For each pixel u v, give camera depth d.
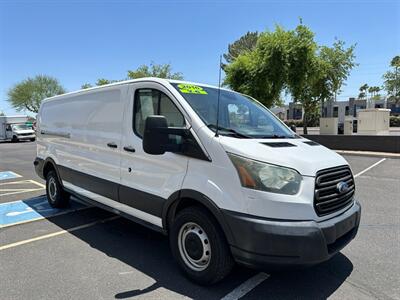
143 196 4.05
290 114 56.41
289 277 3.69
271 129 4.17
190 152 3.47
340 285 3.53
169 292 3.38
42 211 6.46
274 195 2.95
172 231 3.72
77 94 5.62
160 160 3.80
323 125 19.64
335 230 3.12
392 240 4.80
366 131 18.88
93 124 5.06
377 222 5.64
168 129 3.41
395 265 3.99
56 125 6.23
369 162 13.23
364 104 59.03
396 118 45.12
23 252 4.44
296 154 3.24
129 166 4.27
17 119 35.47
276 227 2.89
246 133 3.72
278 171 3.00
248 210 3.02
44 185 9.30
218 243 3.26
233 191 3.11
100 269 3.91
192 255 3.54
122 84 4.55
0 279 3.68
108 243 4.75
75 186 5.67
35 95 58.50
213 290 3.42
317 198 3.06
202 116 3.62
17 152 20.95
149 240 4.87
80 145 5.38
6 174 11.52
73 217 6.05
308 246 2.89
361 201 7.07
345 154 15.88
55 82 60.88
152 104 4.05
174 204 3.70
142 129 4.15
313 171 3.09
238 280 3.62
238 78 21.53
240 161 3.10
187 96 3.83
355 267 3.94
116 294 3.35
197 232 3.47
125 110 4.41
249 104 4.57
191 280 3.58
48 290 3.43
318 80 21.09
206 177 3.32
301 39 19.20
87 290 3.43
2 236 5.06
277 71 19.42
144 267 3.96
